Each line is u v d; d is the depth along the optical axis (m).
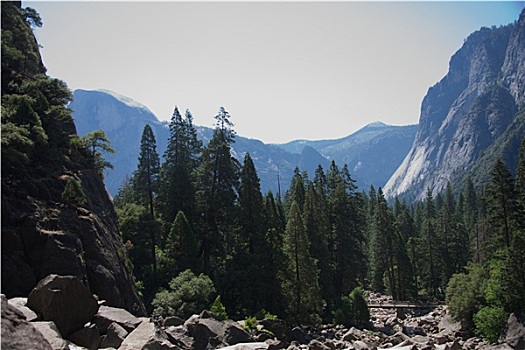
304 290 51.34
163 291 43.06
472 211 104.50
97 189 42.16
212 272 52.66
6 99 36.84
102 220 39.53
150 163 62.91
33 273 29.48
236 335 26.69
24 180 33.16
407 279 75.06
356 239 70.06
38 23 54.38
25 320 7.68
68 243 32.03
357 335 39.78
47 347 7.55
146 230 54.47
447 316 51.62
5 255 28.55
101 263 34.62
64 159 39.16
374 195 112.06
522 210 49.25
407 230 96.94
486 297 43.72
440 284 80.38
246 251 53.44
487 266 50.75
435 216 113.88
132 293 37.12
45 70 53.16
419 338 39.56
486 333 40.00
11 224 29.94
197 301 40.88
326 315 55.16
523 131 197.25
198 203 59.53
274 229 54.09
